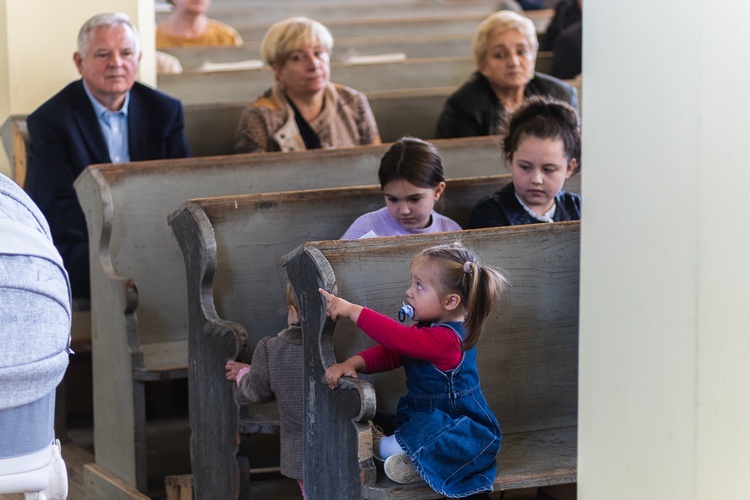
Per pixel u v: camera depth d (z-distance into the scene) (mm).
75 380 5977
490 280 3291
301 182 5043
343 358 3504
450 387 3295
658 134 2439
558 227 3719
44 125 5586
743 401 2436
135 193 4871
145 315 4953
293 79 6180
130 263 4906
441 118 6469
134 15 6629
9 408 2650
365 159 5129
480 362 3648
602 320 2664
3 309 2621
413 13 11930
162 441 5449
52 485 2801
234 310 4316
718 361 2395
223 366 4043
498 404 3693
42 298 2693
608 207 2615
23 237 2691
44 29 6363
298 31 6121
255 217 4305
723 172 2348
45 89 6387
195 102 7254
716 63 2312
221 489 4125
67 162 5602
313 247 3414
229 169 4969
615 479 2650
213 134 6559
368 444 3240
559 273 3736
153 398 5996
